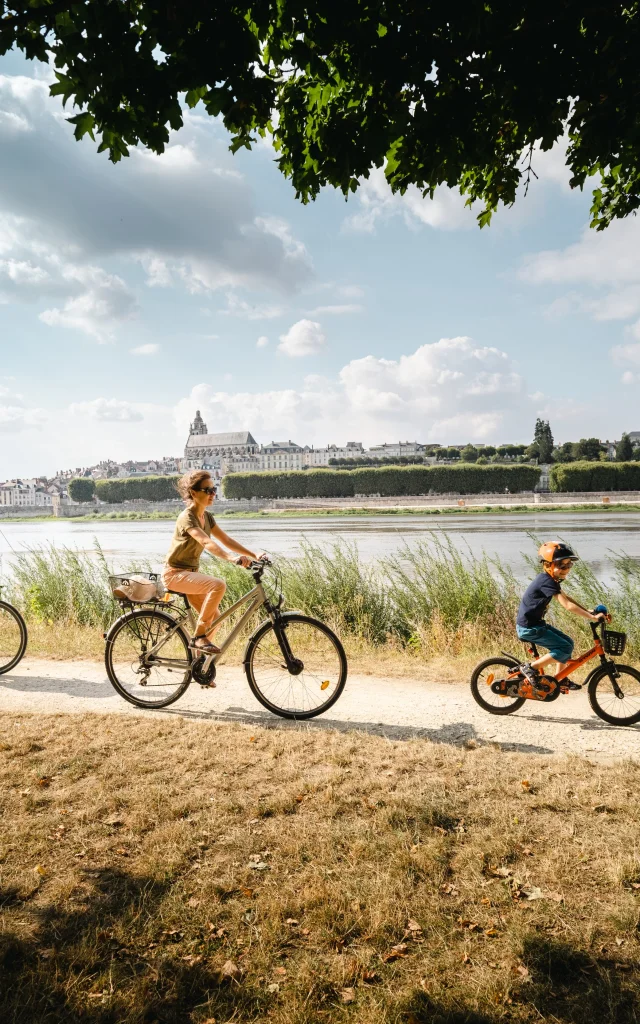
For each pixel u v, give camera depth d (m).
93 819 3.45
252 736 4.67
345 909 2.68
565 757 4.30
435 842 3.16
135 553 32.69
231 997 2.24
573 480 102.00
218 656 5.21
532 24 3.34
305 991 2.26
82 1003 2.20
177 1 3.09
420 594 9.70
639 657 7.30
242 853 3.10
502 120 4.06
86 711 5.43
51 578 11.46
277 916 2.63
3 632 7.66
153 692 5.58
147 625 5.50
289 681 5.35
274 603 5.35
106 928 2.57
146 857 3.07
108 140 3.56
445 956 2.41
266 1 3.31
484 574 9.95
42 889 2.86
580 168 4.71
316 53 3.62
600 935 2.52
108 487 163.00
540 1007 2.19
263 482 129.50
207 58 3.32
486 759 4.23
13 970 2.37
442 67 3.44
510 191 4.97
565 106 3.72
